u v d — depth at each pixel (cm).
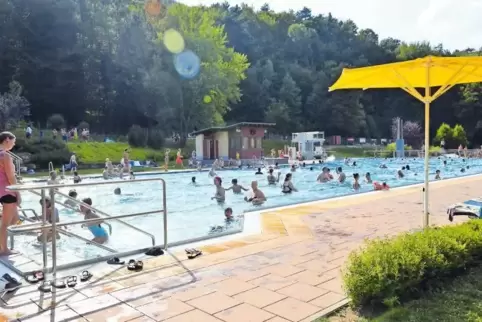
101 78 4422
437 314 296
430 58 503
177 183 1777
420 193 1032
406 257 337
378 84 646
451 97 6562
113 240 725
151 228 855
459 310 301
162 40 4094
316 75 6719
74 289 367
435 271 345
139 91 4147
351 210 778
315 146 3731
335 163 2994
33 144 2761
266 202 1233
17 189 380
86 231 718
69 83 4278
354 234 573
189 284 377
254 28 7112
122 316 309
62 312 318
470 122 6303
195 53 4103
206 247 508
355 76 602
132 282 384
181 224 899
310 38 7325
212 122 4281
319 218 695
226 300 338
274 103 5906
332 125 6266
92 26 4328
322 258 457
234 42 6719
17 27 4156
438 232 411
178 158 2806
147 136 3656
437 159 3456
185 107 4172
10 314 314
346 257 459
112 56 4319
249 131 3031
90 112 4575
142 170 2416
